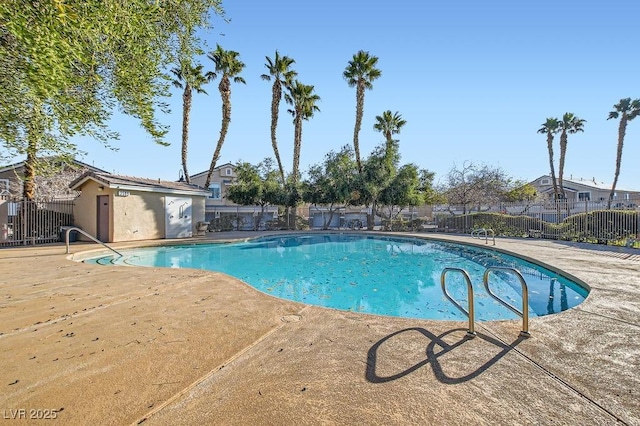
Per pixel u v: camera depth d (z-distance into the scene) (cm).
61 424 204
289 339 350
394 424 205
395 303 714
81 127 381
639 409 223
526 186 3344
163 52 444
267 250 1505
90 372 273
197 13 470
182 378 265
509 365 288
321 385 254
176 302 494
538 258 953
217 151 2600
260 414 216
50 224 1445
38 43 247
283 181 2664
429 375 270
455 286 861
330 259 1280
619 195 3266
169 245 1460
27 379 260
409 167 2359
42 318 416
